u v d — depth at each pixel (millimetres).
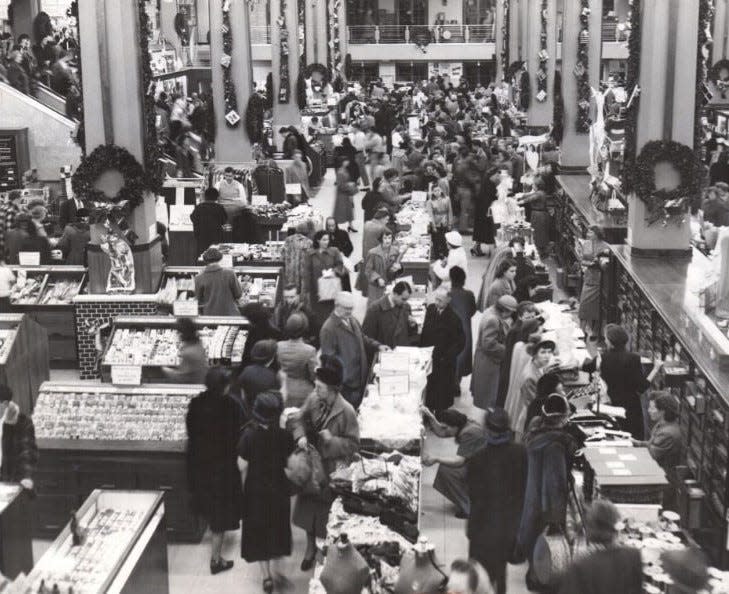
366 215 17672
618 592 5262
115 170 12836
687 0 12594
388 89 48156
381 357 10047
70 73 24797
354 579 6656
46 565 6461
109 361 11273
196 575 8227
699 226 15609
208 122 22625
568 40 21422
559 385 8133
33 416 9023
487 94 42875
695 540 8383
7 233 14312
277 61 29047
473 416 11258
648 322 11297
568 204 17422
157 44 38000
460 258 12672
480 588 5387
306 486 7699
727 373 8484
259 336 10508
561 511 7098
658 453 8352
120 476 8758
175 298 13164
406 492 7766
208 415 8039
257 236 15828
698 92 12805
